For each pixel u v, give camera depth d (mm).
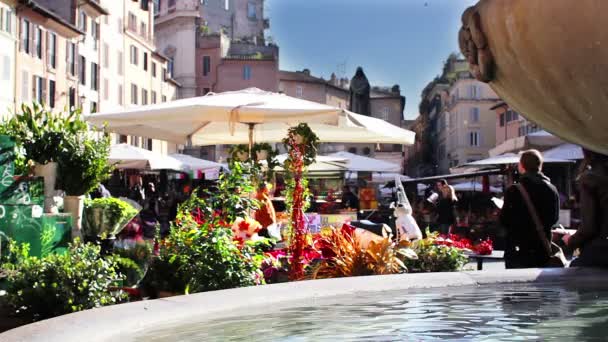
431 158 136750
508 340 2938
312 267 7664
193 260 6367
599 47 3395
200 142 15008
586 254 5410
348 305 3871
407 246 8148
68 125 8375
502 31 3734
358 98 134875
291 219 8430
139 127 13055
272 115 10422
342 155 30016
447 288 4484
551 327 3227
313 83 113875
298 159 9078
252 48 96875
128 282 6016
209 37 88812
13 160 7004
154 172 44906
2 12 40281
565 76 3607
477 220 17359
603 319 3416
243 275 6492
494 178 42812
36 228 7055
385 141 13648
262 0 110688
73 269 5457
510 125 73938
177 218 6871
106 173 8430
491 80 4094
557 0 3408
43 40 46375
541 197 6980
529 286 4555
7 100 40875
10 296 5387
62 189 8117
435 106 125812
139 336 3006
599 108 3646
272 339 2971
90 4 54688
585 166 6262
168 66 88062
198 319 3432
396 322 3381
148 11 73625
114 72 62750
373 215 21312
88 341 2797
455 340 2947
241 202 7211
